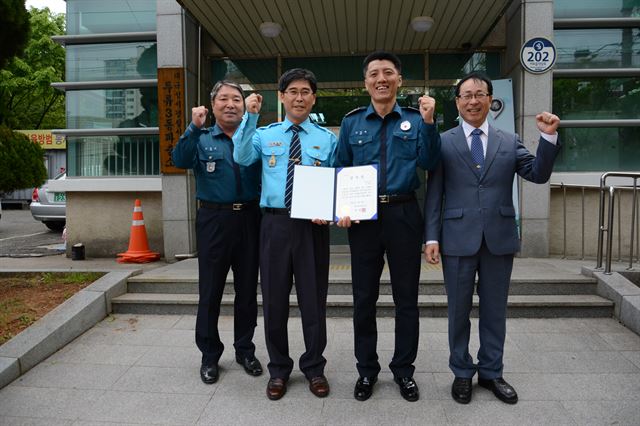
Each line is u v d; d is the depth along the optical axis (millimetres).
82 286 4441
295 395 2824
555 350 3395
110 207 6387
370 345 2814
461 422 2518
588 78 5875
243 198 3053
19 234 10102
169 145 5809
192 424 2541
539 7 5508
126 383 3000
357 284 2787
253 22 5457
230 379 3045
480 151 2734
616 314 3936
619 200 5145
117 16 6340
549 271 4633
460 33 5758
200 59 6180
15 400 2803
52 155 18609
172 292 4469
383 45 6145
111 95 6367
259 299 4148
